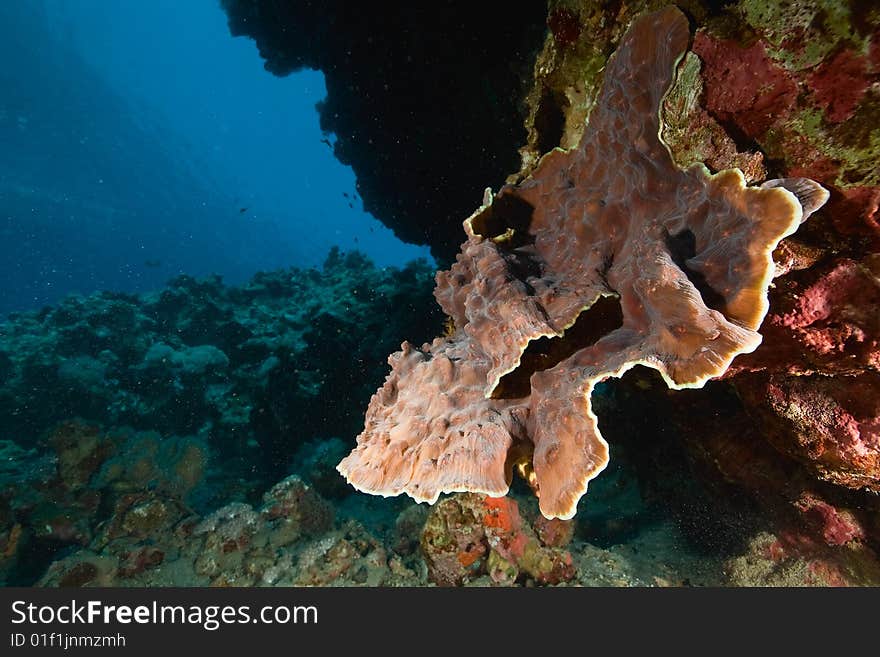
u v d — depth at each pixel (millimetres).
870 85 1478
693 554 4258
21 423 8797
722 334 1435
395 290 8938
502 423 1802
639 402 4820
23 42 36250
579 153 2340
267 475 8219
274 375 8562
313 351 8609
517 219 2545
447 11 4871
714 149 1839
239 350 10367
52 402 9000
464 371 2025
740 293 1499
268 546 4953
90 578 4547
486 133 5613
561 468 1571
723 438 3354
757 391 2447
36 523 5262
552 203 2451
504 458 1711
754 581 3562
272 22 7574
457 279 2373
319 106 8445
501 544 3932
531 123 3398
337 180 91875
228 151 83250
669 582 3975
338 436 8430
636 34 1969
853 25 1438
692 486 4402
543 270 2248
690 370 1438
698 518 4285
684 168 1829
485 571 4012
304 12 6699
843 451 2223
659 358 1523
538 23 4285
